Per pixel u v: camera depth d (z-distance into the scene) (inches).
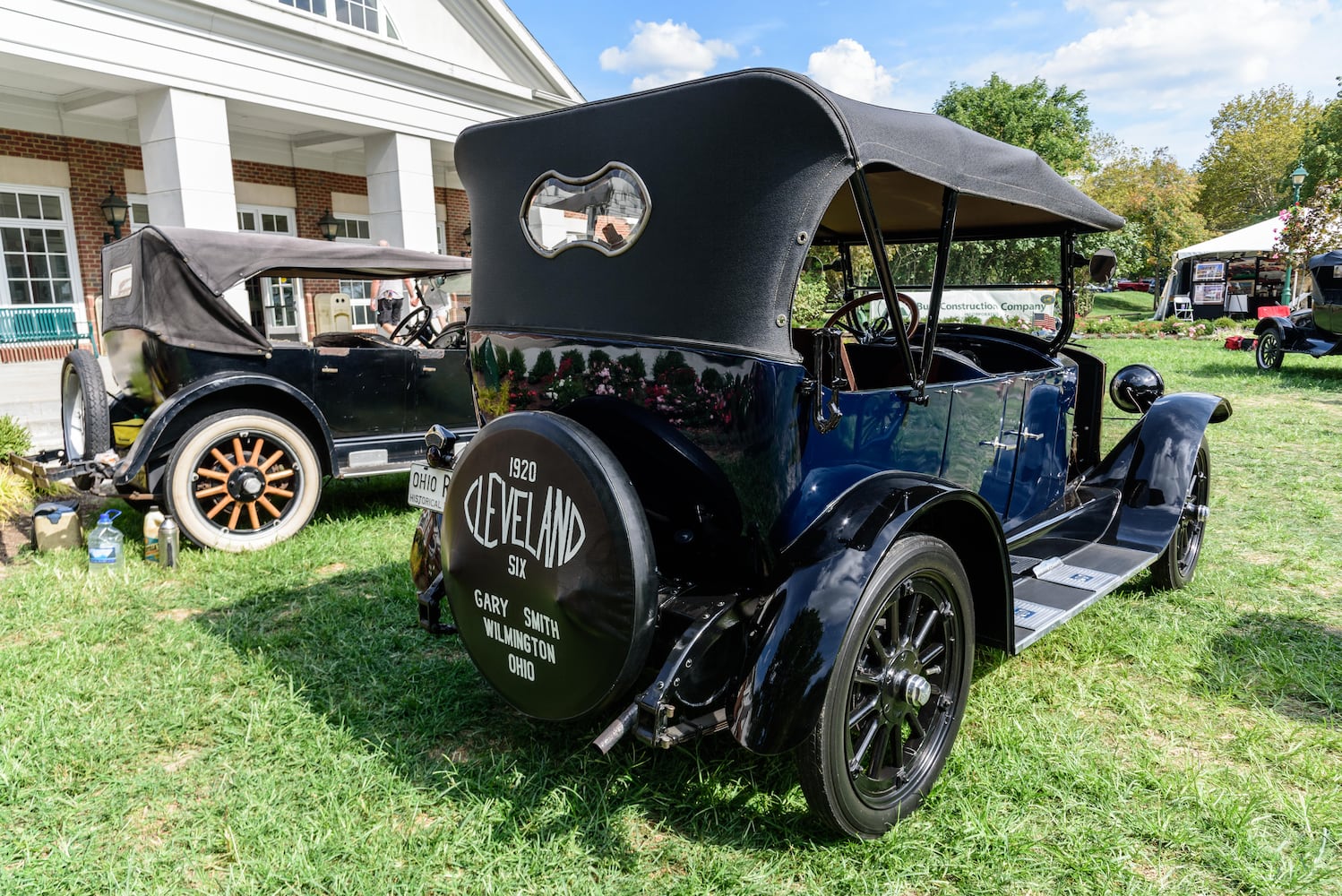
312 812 89.4
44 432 288.2
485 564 85.9
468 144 102.0
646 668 95.7
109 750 101.1
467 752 101.2
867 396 92.4
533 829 86.4
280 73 455.5
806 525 86.2
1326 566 164.1
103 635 134.6
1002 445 122.4
